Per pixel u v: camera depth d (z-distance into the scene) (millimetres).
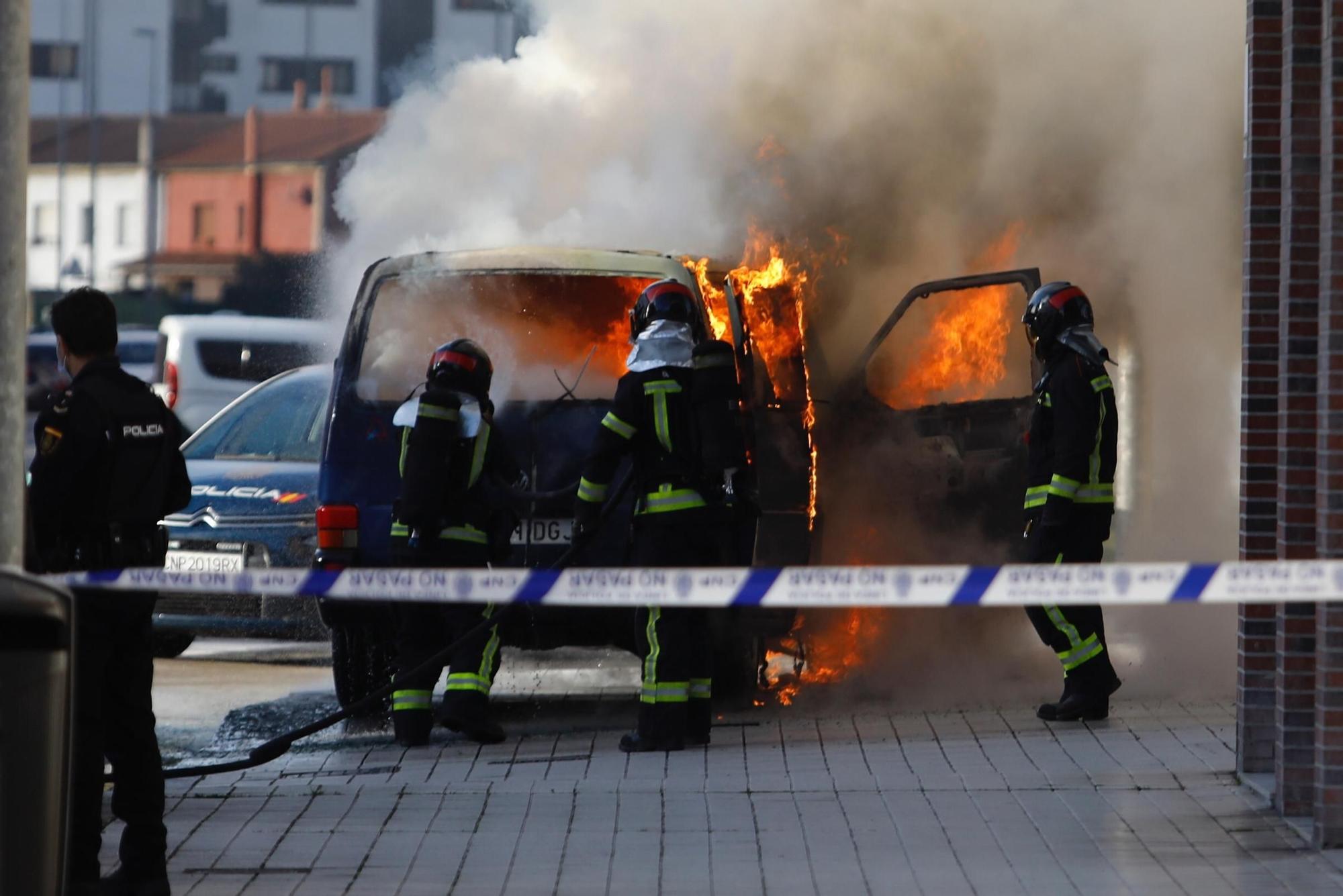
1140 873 18844
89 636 18000
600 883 18703
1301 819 20969
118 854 20062
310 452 35688
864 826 21031
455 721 26500
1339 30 19250
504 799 22703
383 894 18391
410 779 24094
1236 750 23453
